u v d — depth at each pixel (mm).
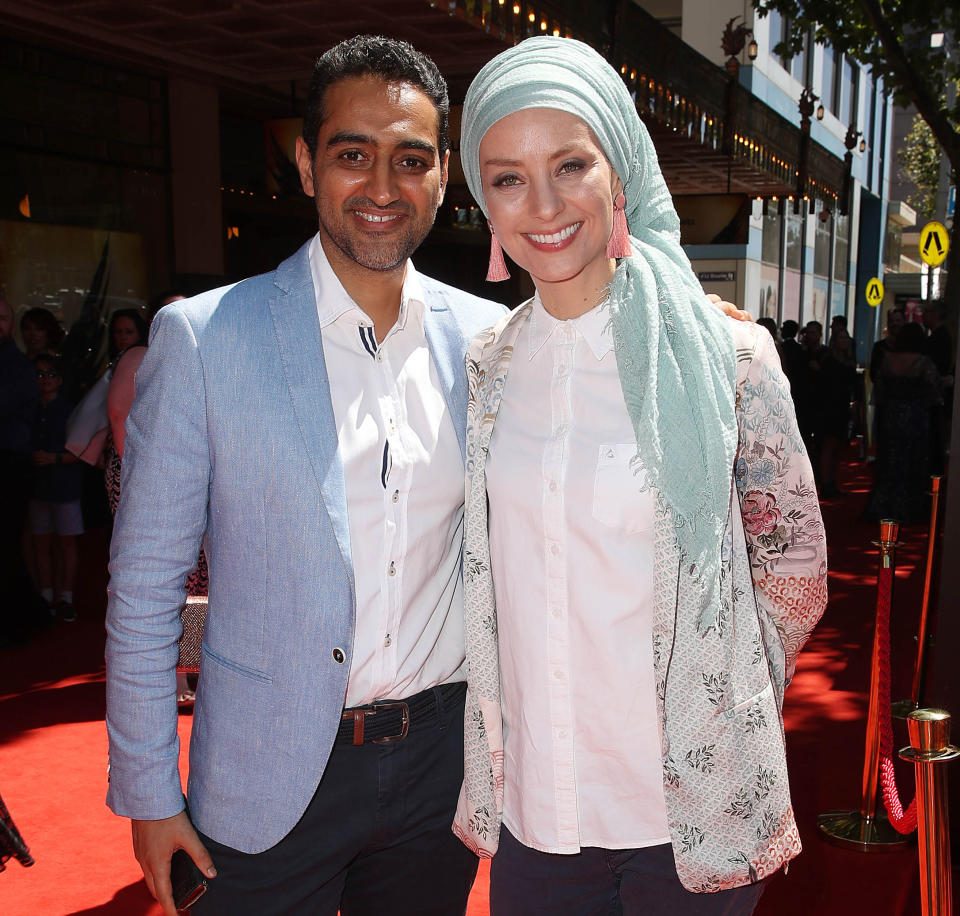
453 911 1938
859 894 3041
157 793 1587
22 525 5629
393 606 1721
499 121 1517
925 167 29094
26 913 2902
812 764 4047
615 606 1557
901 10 11859
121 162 8930
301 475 1608
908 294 32594
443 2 5676
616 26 7938
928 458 9312
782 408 1598
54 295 8516
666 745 1522
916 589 7043
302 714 1621
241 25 7730
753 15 19000
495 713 1703
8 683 4984
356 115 1644
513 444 1646
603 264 1621
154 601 1605
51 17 7500
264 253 12477
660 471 1467
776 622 1721
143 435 1609
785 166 15086
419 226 1709
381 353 1754
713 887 1530
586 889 1683
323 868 1729
